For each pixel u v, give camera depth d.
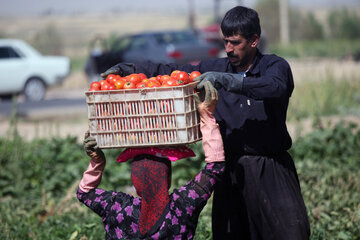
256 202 9.98
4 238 14.72
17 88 49.47
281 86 8.72
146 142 8.67
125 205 8.84
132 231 8.72
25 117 38.16
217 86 8.69
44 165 22.53
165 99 8.51
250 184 9.98
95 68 52.06
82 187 9.16
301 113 32.66
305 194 17.06
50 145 23.81
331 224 15.00
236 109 9.97
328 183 18.52
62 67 52.16
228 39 9.61
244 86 8.60
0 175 21.34
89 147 8.80
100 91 8.68
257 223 10.08
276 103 9.76
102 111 8.75
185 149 8.85
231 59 9.80
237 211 10.36
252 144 9.95
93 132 8.82
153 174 8.59
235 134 10.00
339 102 35.97
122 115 8.67
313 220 15.11
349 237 13.80
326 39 135.62
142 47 48.22
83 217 16.55
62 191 20.44
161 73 10.61
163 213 8.57
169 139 8.62
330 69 42.28
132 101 8.62
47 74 51.00
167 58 46.16
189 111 8.56
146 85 8.89
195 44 47.44
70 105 41.00
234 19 9.50
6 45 49.72
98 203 9.01
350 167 20.41
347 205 16.48
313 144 22.64
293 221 9.71
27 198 19.52
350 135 23.39
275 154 10.11
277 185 9.92
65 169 21.89
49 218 16.38
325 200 17.00
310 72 42.28
